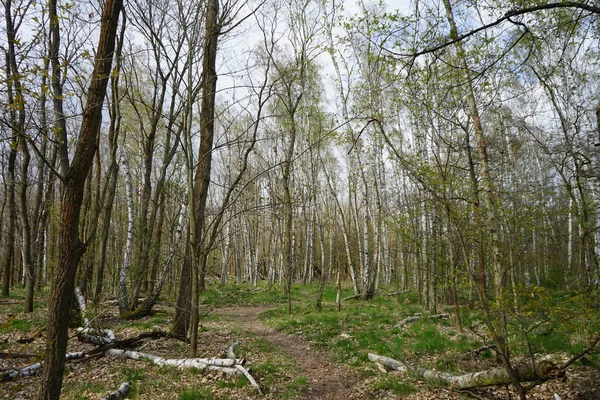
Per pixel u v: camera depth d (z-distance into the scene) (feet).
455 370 23.71
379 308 51.13
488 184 23.75
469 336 31.55
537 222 23.24
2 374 20.79
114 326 37.58
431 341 29.76
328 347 31.48
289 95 49.83
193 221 24.95
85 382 20.99
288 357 28.96
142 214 49.08
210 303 61.93
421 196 41.78
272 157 86.99
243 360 24.03
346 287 82.79
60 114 17.53
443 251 40.60
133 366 24.45
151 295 45.44
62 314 12.09
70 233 12.28
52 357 11.84
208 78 30.50
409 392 20.80
